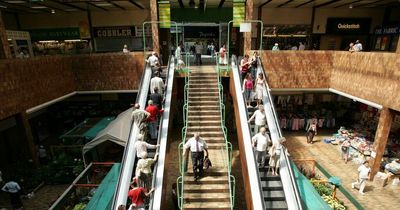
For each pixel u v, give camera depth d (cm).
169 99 1065
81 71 1488
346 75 1331
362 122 1758
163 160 826
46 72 1275
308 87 1483
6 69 1032
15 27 2105
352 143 1445
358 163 1335
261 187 752
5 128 1401
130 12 2089
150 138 950
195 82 1269
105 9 2009
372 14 2064
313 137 1670
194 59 1733
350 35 2119
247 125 951
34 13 2083
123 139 1157
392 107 1040
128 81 1495
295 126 1806
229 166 906
